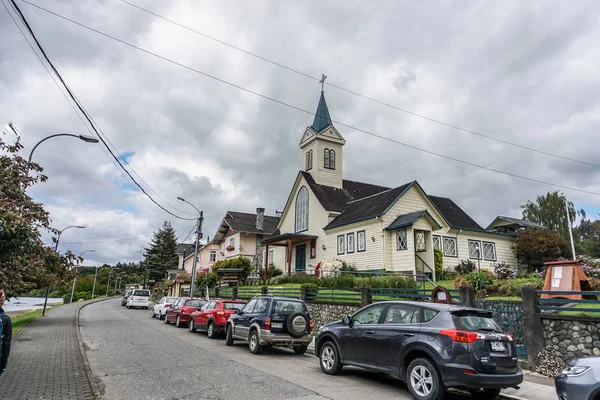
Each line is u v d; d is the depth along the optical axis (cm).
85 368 909
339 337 897
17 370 888
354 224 2812
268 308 1203
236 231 4678
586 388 506
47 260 1159
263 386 766
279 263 3772
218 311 1588
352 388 773
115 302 5703
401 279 1738
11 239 827
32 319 2314
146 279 7594
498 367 657
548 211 4806
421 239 2505
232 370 920
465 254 2866
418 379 700
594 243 5019
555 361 883
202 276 3909
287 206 3800
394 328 774
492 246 3045
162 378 830
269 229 4894
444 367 658
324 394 714
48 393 694
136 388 746
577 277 1133
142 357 1089
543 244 2942
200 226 3000
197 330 1862
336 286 1880
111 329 1844
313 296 1775
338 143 3756
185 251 7281
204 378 829
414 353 730
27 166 1306
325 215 3183
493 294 1694
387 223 2572
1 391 705
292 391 730
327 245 3105
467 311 716
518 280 1825
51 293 8588
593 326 838
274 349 1321
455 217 3234
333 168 3688
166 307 2445
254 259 4438
